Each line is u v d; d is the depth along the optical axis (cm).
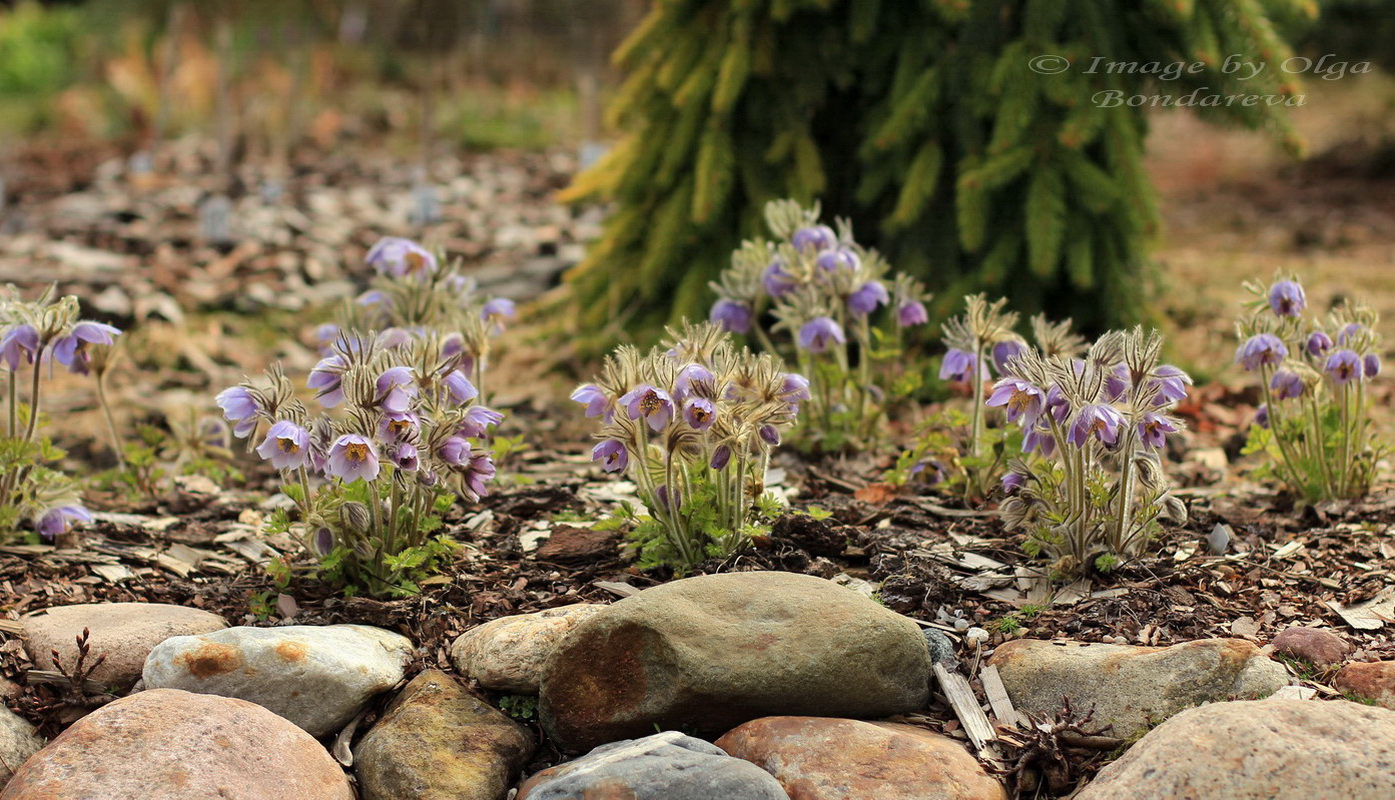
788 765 213
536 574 241
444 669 228
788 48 310
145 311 364
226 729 214
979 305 254
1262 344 247
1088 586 234
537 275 437
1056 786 214
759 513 241
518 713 224
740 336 316
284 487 235
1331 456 254
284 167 655
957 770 212
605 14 775
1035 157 300
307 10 734
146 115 796
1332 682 219
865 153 313
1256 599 233
